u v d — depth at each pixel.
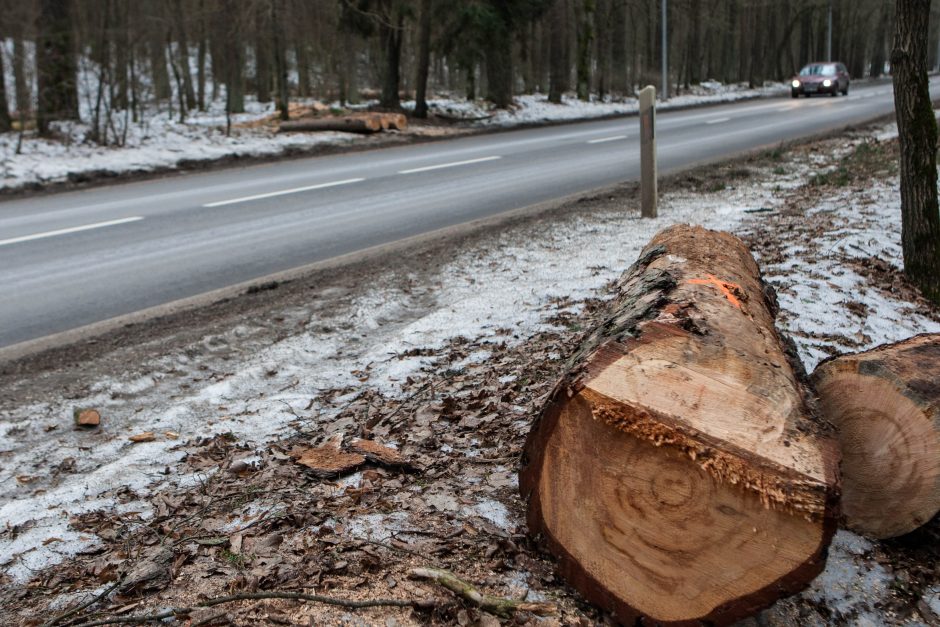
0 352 5.35
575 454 2.51
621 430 2.38
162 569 2.80
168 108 27.50
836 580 2.84
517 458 3.55
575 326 5.29
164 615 2.52
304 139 18.27
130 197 11.52
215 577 2.75
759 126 20.02
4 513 3.31
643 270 3.70
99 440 4.14
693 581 2.39
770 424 2.30
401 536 2.95
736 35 49.12
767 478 2.21
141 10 18.97
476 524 3.02
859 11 61.06
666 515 2.38
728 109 28.47
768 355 2.59
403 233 8.73
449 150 16.81
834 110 24.47
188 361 5.17
